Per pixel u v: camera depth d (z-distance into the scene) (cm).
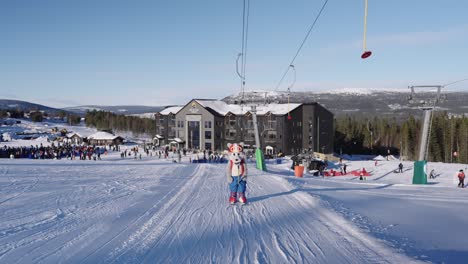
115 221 800
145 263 539
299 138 8144
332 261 551
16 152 5975
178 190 1312
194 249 608
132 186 1429
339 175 4353
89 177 1814
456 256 575
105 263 537
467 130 8406
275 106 8188
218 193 1238
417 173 2405
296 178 2153
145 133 16975
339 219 832
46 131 14888
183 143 8881
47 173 2044
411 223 840
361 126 12988
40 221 795
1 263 534
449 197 1427
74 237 671
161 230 727
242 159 1046
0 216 842
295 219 843
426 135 2453
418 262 538
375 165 5381
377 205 1116
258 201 1087
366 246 630
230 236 691
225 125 8650
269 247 623
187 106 8806
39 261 545
